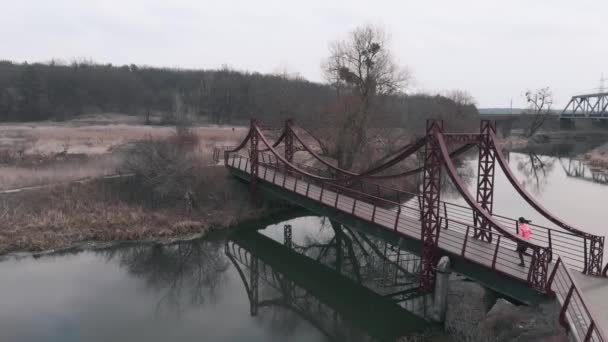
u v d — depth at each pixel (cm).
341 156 3316
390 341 1560
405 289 1908
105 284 1967
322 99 4962
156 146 2981
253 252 2516
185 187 2833
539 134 9256
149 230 2481
